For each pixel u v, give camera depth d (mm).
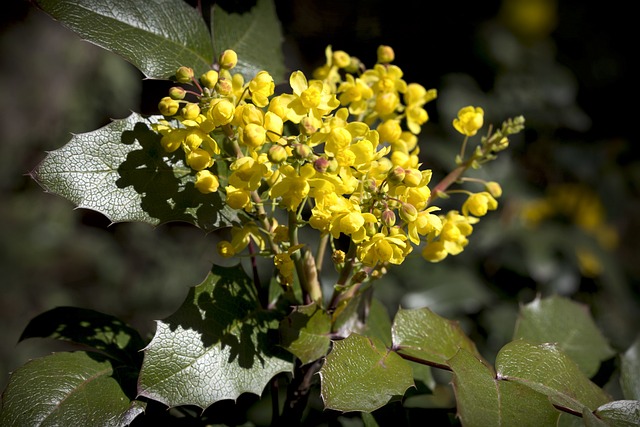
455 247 291
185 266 867
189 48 300
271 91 272
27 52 896
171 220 283
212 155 290
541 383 274
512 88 614
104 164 279
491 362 508
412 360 282
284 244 283
